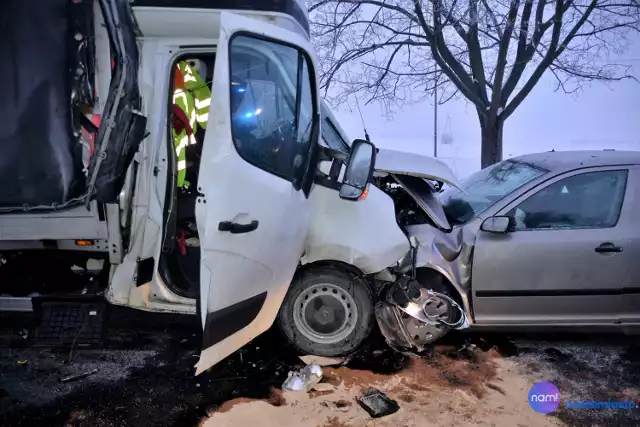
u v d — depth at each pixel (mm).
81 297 3428
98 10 2902
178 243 3588
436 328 3811
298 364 3656
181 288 3463
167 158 3227
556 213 3902
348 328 3756
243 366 3594
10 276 3482
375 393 3277
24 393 3127
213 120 2711
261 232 2963
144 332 3594
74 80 2896
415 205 4340
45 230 3152
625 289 3799
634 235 3791
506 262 3793
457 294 3932
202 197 2684
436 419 3031
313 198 3504
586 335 4262
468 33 8234
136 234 3281
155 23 3146
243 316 3072
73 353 3584
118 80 2811
